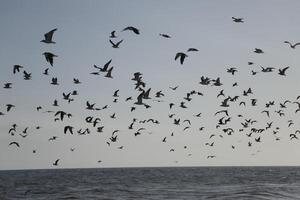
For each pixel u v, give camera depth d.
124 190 70.31
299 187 71.56
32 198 56.81
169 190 70.00
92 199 53.75
